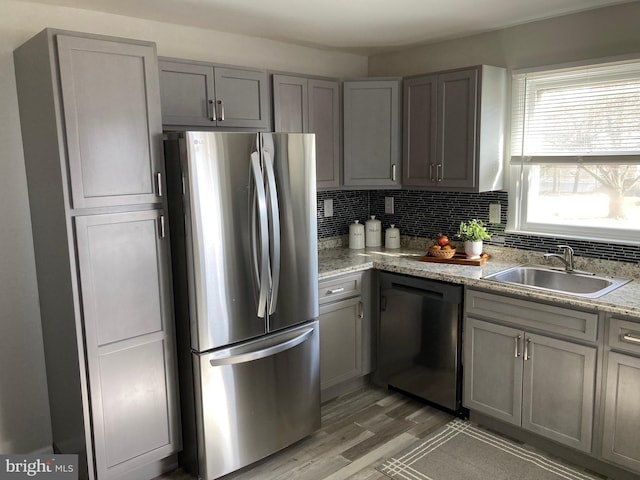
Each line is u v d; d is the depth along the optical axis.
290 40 3.52
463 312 3.02
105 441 2.42
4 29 2.49
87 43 2.19
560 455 2.76
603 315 2.44
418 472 2.65
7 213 2.58
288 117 3.32
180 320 2.58
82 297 2.28
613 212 2.98
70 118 2.17
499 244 3.46
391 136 3.60
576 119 3.04
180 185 2.42
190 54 3.13
